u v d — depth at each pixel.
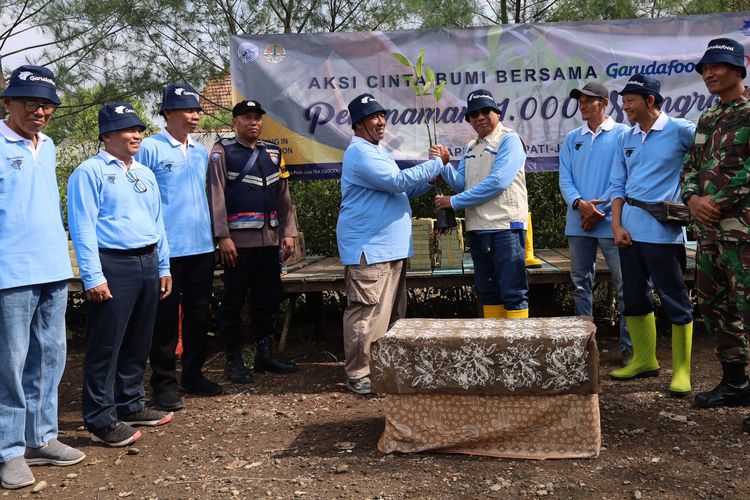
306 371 5.57
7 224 3.44
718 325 4.21
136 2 8.05
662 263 4.48
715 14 5.86
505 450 3.60
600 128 5.08
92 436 4.13
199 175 4.91
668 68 5.94
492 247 4.84
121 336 4.07
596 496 3.09
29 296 3.53
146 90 8.05
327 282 5.73
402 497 3.17
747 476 3.23
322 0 8.55
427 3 8.15
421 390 3.60
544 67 6.00
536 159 6.08
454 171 5.13
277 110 6.10
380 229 4.83
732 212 3.92
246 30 8.59
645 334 4.86
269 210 5.28
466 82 6.03
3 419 3.51
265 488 3.34
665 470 3.33
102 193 3.98
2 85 7.80
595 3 7.88
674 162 4.49
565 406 3.51
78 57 8.06
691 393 4.53
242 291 5.26
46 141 3.70
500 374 3.50
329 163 6.13
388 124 6.09
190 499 3.27
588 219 5.00
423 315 7.11
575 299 5.29
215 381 5.39
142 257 4.11
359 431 4.09
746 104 3.91
